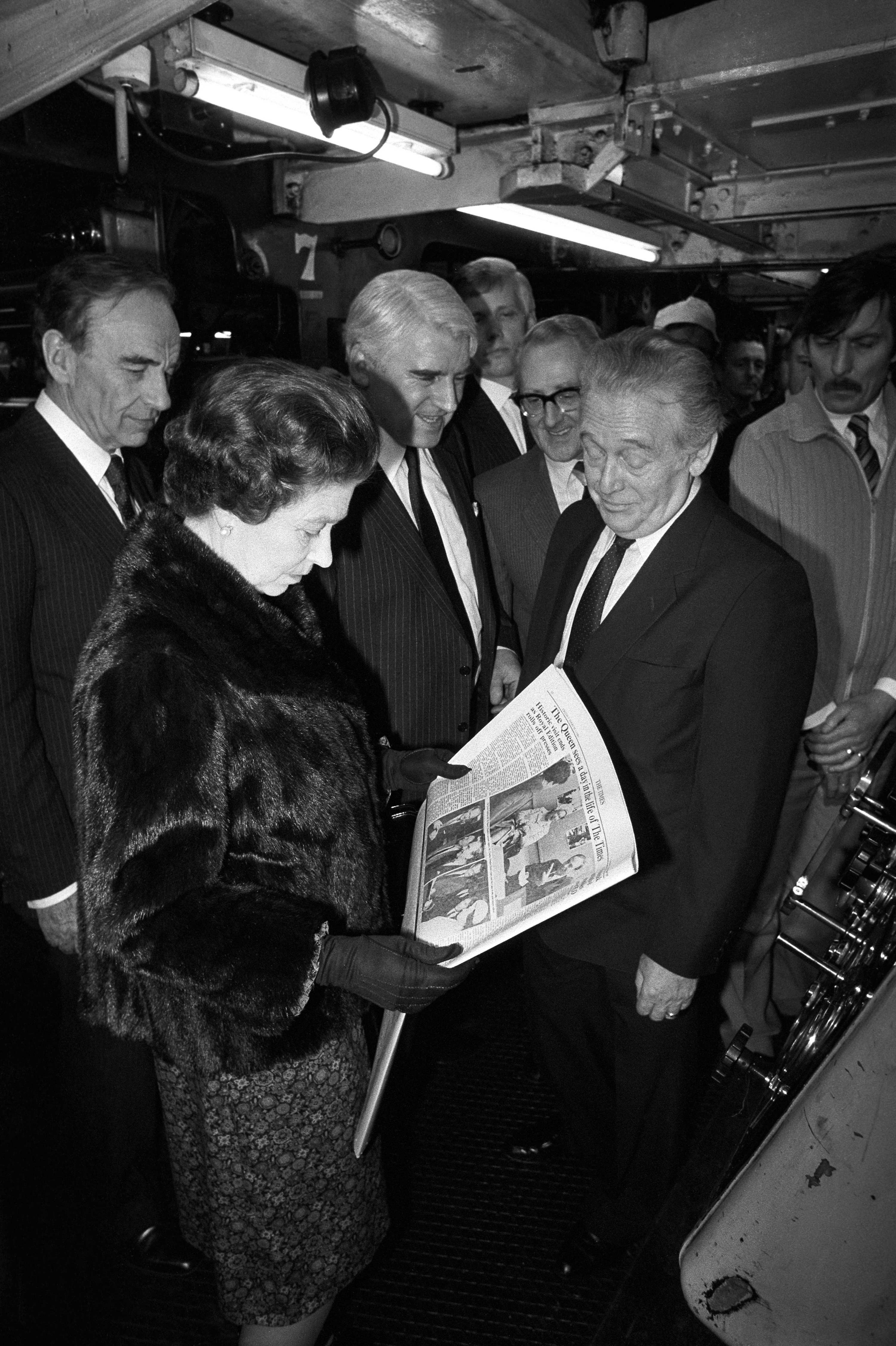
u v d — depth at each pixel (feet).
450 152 7.68
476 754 4.83
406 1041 7.26
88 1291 5.71
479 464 9.11
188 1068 4.01
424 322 5.97
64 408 5.55
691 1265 3.47
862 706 6.51
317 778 3.86
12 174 7.82
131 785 3.31
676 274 16.51
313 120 6.80
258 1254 4.11
